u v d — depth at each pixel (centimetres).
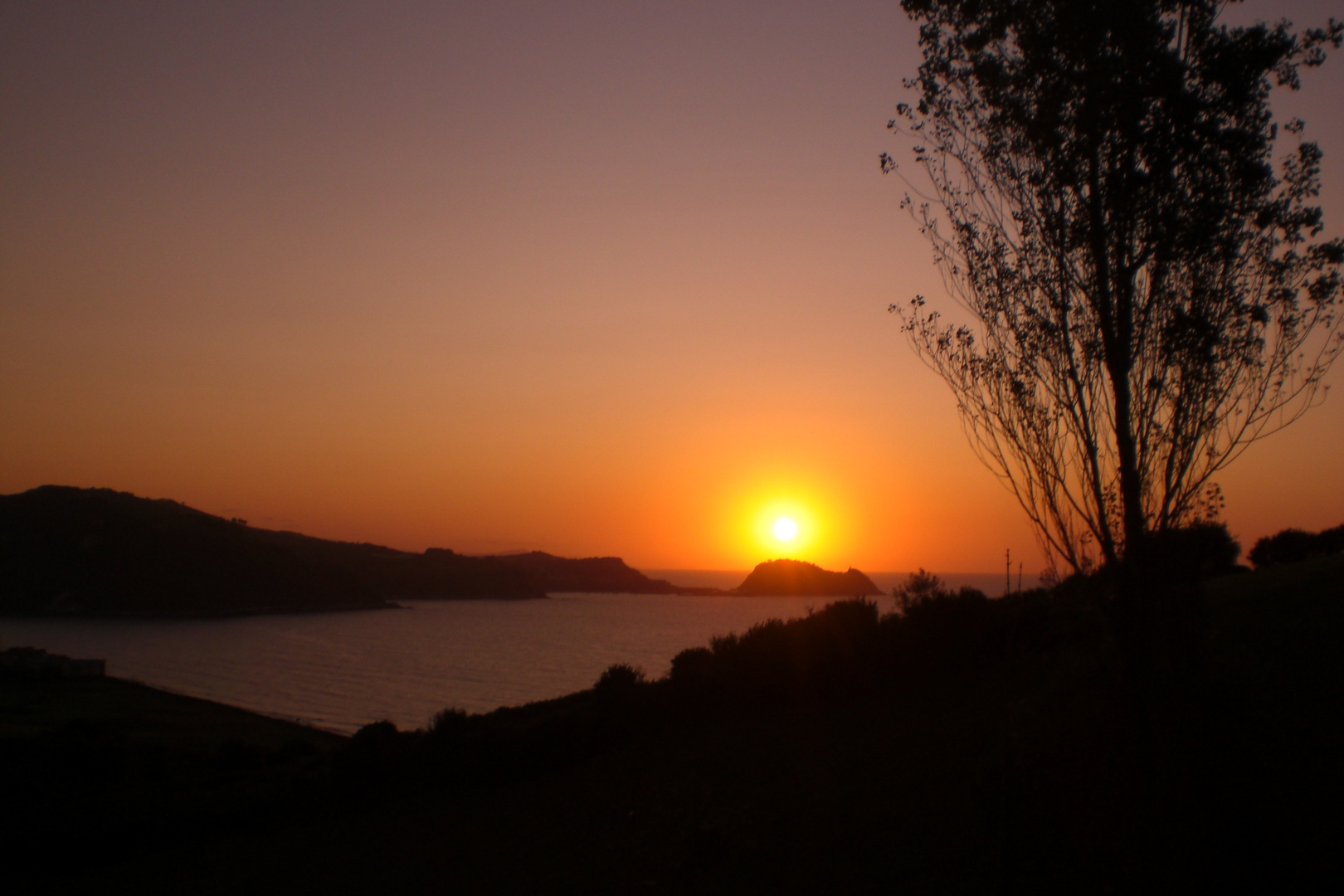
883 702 1547
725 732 1600
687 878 907
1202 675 626
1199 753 582
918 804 937
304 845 1483
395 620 19050
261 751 3438
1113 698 636
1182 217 643
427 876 1151
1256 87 647
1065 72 693
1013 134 732
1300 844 539
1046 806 636
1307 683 844
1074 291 690
